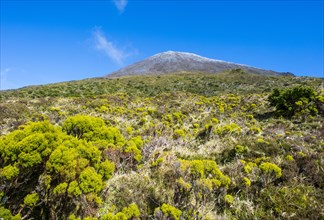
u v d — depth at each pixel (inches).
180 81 1943.9
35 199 127.7
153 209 148.4
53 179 138.3
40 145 142.6
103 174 152.9
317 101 452.8
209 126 330.3
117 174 183.8
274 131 338.0
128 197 152.3
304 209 152.1
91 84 1611.7
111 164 158.1
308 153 227.9
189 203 147.0
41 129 159.9
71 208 134.9
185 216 139.3
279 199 160.7
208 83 1792.6
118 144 201.2
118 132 212.8
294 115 433.4
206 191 152.1
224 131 324.5
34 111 528.4
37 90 1280.8
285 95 482.9
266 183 176.7
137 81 1935.3
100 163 162.4
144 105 641.0
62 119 423.2
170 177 173.6
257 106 578.2
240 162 202.1
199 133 338.3
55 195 135.2
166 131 332.8
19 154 137.3
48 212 136.3
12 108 511.5
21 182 142.0
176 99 755.4
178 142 286.8
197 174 163.6
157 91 1467.8
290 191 168.6
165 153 228.4
